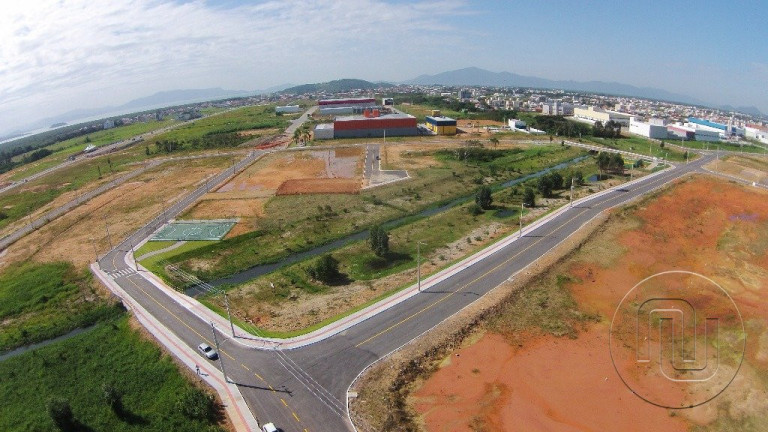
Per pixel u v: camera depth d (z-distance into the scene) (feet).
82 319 203.41
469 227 290.76
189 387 151.02
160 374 159.63
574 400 139.54
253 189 389.60
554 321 181.57
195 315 196.03
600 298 198.80
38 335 194.90
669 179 378.53
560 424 130.31
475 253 243.81
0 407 151.43
